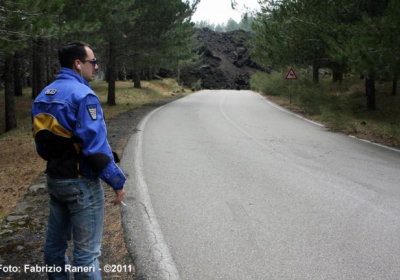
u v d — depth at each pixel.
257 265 3.69
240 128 13.19
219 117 16.56
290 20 18.48
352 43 11.77
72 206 2.60
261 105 23.41
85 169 2.57
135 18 20.62
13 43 8.73
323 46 17.20
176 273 3.53
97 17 13.80
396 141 11.07
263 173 7.15
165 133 11.90
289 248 4.06
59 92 2.55
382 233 4.47
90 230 2.63
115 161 2.80
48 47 15.49
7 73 16.53
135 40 22.05
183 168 7.48
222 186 6.30
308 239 4.28
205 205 5.38
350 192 6.02
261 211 5.16
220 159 8.30
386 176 7.02
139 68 24.33
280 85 32.53
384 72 11.32
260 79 44.91
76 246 2.64
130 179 6.67
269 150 9.35
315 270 3.60
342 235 4.40
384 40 10.87
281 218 4.91
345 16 15.48
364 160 8.36
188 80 63.88
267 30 20.64
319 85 26.64
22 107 23.55
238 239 4.27
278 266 3.67
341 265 3.71
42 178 6.82
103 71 42.12
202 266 3.67
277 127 13.62
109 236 4.35
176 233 4.43
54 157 2.59
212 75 66.62
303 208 5.28
